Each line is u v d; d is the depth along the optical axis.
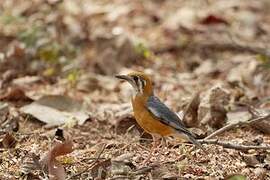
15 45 16.34
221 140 11.94
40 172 10.30
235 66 17.05
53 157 10.27
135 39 18.33
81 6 20.16
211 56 17.95
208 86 15.90
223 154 11.20
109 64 16.91
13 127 12.24
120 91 15.51
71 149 10.34
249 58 17.38
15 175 10.31
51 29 17.67
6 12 19.08
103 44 17.56
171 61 17.69
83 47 17.73
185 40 18.55
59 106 13.37
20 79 15.56
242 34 19.19
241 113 13.07
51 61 16.38
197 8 21.06
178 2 21.61
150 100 10.77
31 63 16.25
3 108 12.72
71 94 15.03
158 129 10.74
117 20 19.78
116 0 21.50
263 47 17.77
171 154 11.26
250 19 20.09
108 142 11.78
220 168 10.70
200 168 10.62
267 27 19.91
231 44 18.20
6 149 11.36
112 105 14.21
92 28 19.02
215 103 12.74
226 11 20.94
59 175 9.98
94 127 12.69
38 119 12.79
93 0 21.34
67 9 19.41
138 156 11.09
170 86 15.97
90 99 14.70
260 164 10.87
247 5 21.42
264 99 13.92
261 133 12.50
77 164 10.74
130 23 19.78
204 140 11.16
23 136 11.94
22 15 19.09
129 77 10.89
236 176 9.59
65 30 18.03
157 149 11.38
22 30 17.41
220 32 19.14
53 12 19.14
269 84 15.77
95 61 16.86
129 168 10.39
